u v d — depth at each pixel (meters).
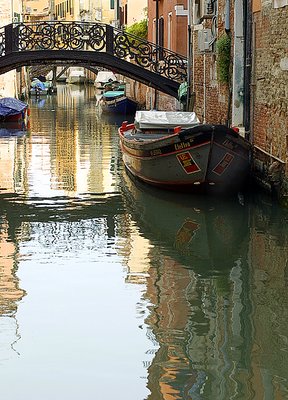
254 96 14.22
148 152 13.80
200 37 18.30
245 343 7.05
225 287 8.67
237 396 6.05
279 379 6.35
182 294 8.44
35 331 7.33
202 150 12.98
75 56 22.39
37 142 23.22
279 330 7.39
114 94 37.00
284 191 11.95
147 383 6.24
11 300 8.20
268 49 13.03
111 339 7.14
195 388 6.17
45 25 22.72
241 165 13.24
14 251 10.17
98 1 62.66
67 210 12.89
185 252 10.14
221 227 11.53
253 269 9.36
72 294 8.39
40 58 22.27
